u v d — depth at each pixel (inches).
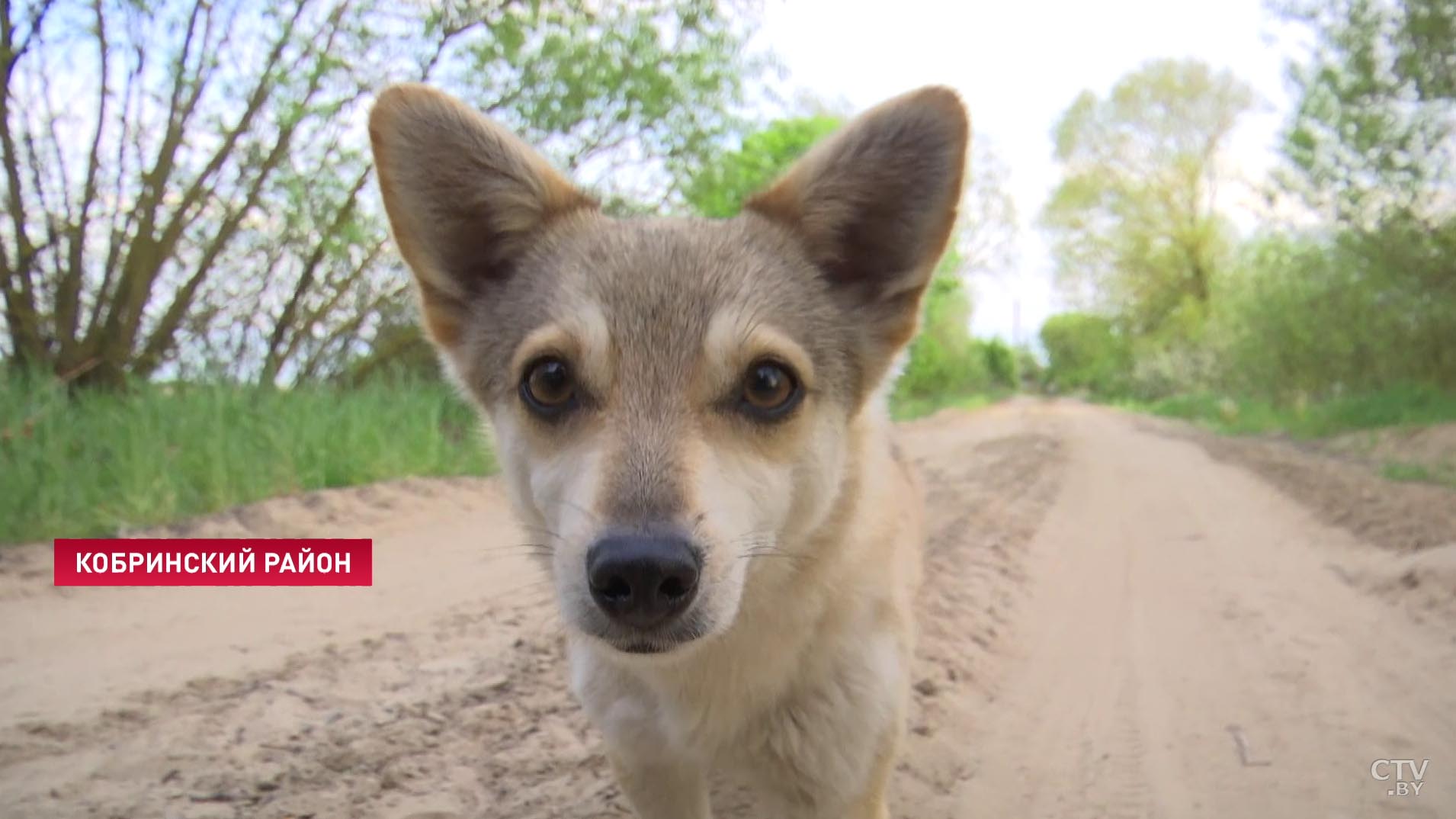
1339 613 21.7
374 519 31.6
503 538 30.4
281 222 47.5
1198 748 15.3
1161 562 27.8
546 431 11.5
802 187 13.0
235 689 17.2
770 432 11.2
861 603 11.8
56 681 17.2
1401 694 16.9
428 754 14.8
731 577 10.4
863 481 12.3
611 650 10.6
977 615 22.3
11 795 13.2
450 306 13.4
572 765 14.6
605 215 13.6
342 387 51.9
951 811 13.6
